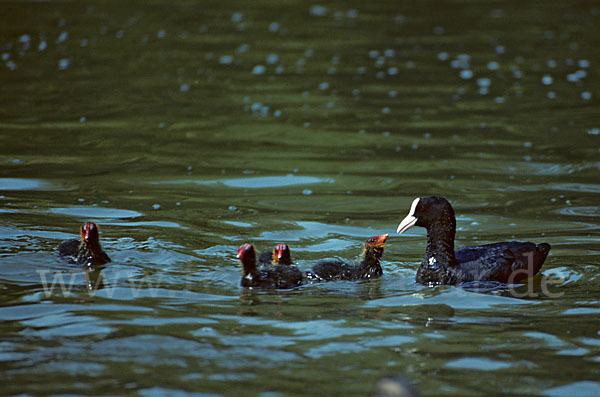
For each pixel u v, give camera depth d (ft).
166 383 25.91
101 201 49.60
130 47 101.76
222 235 43.86
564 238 44.24
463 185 55.01
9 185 52.31
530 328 31.53
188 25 116.47
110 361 27.58
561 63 94.73
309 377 26.53
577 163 59.57
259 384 25.94
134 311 32.48
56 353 28.17
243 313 32.76
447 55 99.50
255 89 83.66
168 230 44.29
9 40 103.14
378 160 61.21
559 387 26.08
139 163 59.21
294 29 115.14
